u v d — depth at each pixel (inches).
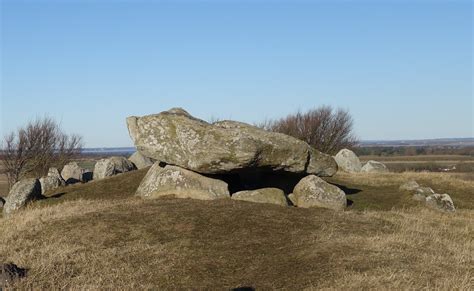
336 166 816.9
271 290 411.2
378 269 430.3
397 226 621.3
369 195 907.4
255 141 733.9
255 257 486.9
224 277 443.5
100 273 449.4
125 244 531.8
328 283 409.1
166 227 573.9
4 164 1784.0
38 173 1819.6
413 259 465.4
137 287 420.8
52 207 754.2
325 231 563.8
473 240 595.2
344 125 2070.6
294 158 768.3
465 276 413.7
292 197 778.2
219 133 747.4
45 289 409.7
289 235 549.0
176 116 800.3
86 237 553.9
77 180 1151.6
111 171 1141.7
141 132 805.9
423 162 2576.3
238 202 688.4
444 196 860.0
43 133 1836.9
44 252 505.7
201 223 583.8
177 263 474.9
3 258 492.4
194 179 756.6
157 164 829.8
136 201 718.5
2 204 1035.3
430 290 382.9
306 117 2070.6
